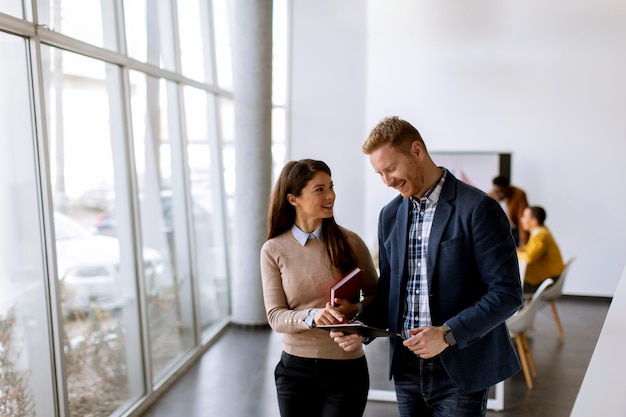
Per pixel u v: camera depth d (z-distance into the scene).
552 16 7.47
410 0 7.81
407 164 2.12
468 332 2.02
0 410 3.00
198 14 6.27
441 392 2.26
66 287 3.62
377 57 7.96
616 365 1.88
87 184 3.91
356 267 2.50
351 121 8.10
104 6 4.16
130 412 4.27
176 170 5.56
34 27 3.23
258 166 6.32
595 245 7.63
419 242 2.25
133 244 4.50
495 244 2.07
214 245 6.72
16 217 3.12
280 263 2.49
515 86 7.64
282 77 8.19
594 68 7.44
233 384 4.94
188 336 5.70
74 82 3.79
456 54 7.76
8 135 3.06
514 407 4.45
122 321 4.32
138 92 4.73
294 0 8.07
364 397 2.51
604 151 7.50
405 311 2.30
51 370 3.44
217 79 6.81
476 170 7.75
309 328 2.30
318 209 2.39
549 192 7.68
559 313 7.13
